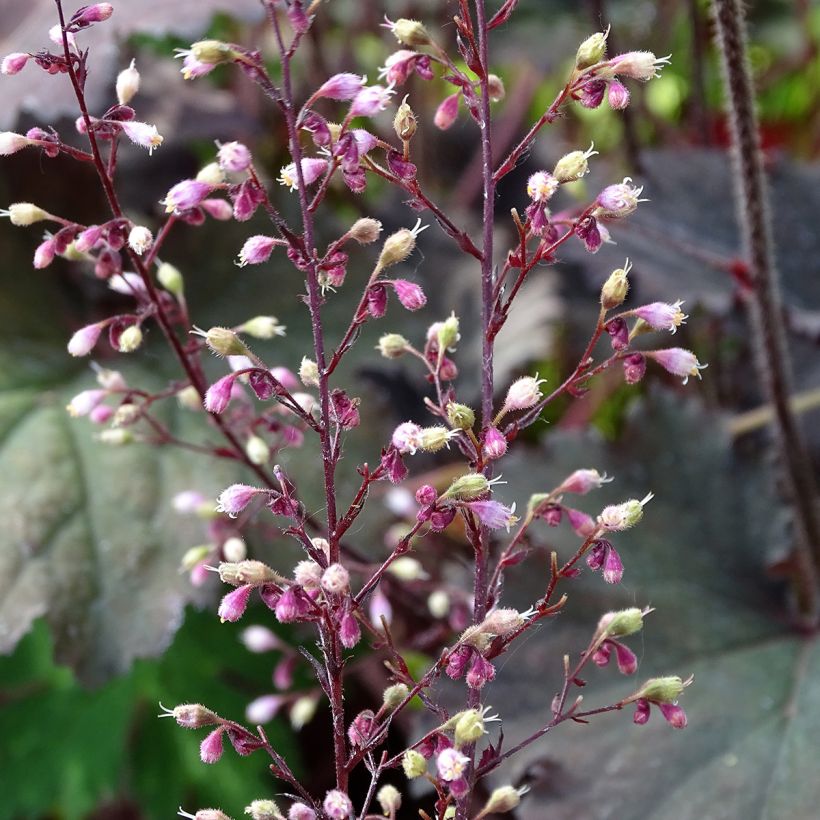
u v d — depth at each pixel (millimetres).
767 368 304
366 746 201
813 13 598
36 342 358
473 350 387
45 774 357
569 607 294
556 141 518
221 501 199
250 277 370
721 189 413
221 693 353
